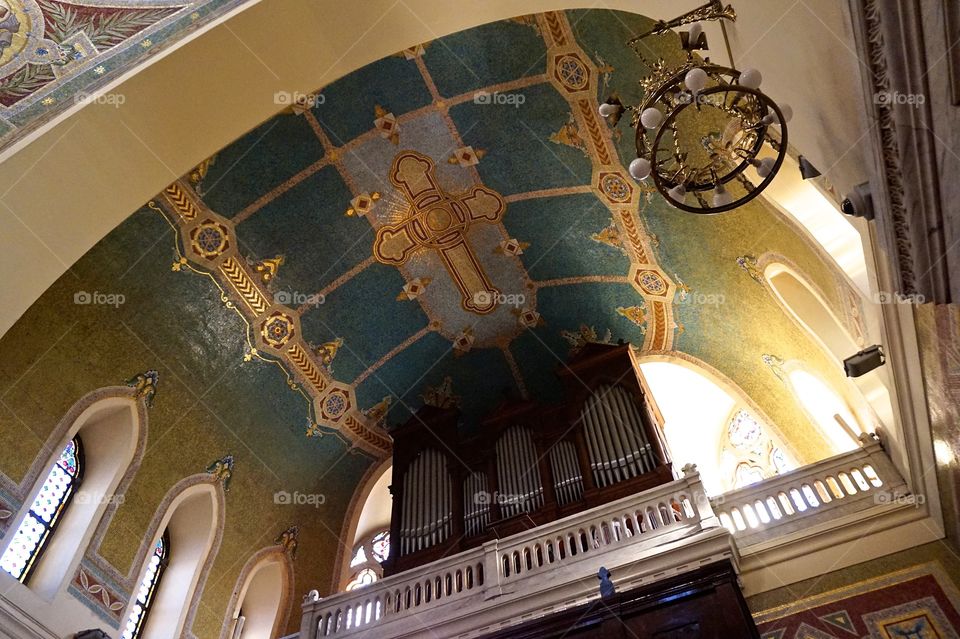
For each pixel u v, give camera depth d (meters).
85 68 6.12
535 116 10.50
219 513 10.88
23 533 8.30
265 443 11.69
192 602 10.09
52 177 5.80
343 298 11.86
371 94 10.06
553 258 12.14
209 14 6.42
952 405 5.82
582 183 11.09
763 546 8.25
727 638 4.68
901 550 7.71
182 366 10.34
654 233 11.09
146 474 9.80
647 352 12.63
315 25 6.65
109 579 8.93
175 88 6.30
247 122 6.89
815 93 4.81
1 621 7.31
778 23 4.68
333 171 10.67
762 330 10.64
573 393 11.97
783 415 11.25
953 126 3.39
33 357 8.47
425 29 7.11
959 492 6.95
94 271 9.07
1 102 5.79
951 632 6.94
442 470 12.03
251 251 10.66
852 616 7.40
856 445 9.94
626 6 6.60
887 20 3.36
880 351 7.06
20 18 6.14
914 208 4.04
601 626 5.14
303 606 9.79
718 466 13.12
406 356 12.85
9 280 5.61
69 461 9.25
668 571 7.81
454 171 11.17
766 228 9.03
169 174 6.55
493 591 8.64
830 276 8.06
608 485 10.41
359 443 13.09
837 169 5.27
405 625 8.88
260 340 11.23
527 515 10.59
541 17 9.28
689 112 8.47
